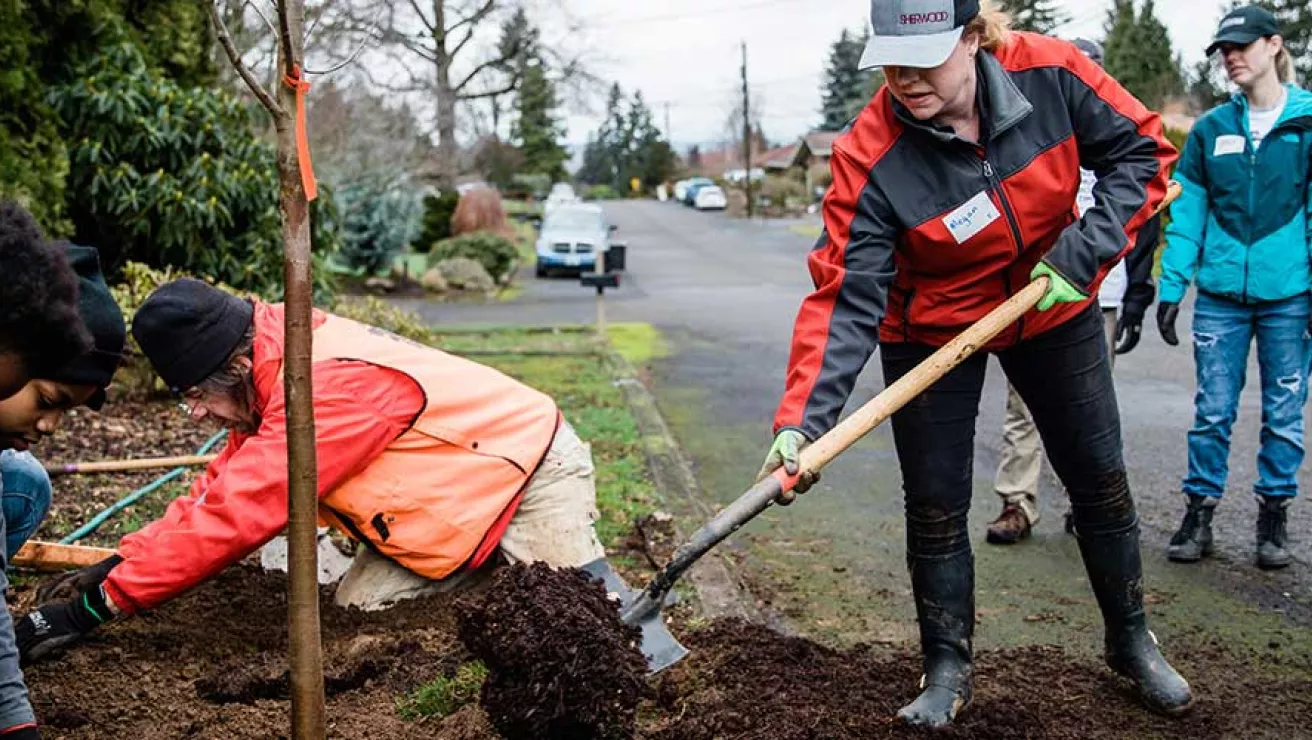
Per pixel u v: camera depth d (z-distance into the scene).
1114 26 45.53
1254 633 4.40
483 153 56.97
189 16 10.77
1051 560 5.36
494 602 2.94
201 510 3.39
